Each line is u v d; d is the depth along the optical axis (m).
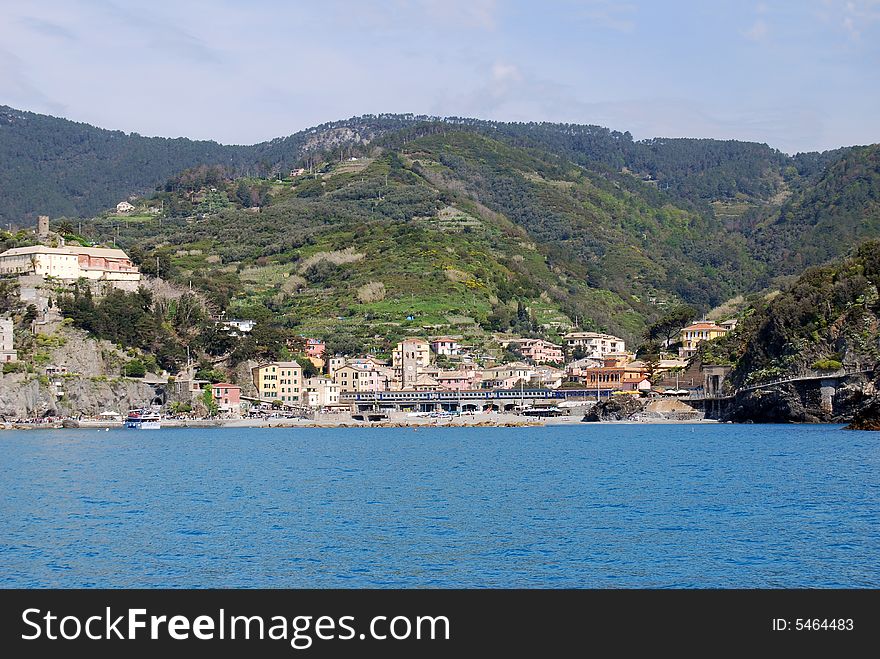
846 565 83.06
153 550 90.88
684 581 79.44
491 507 114.69
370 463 176.88
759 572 81.38
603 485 135.25
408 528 100.56
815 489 126.38
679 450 196.50
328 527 101.50
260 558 87.50
